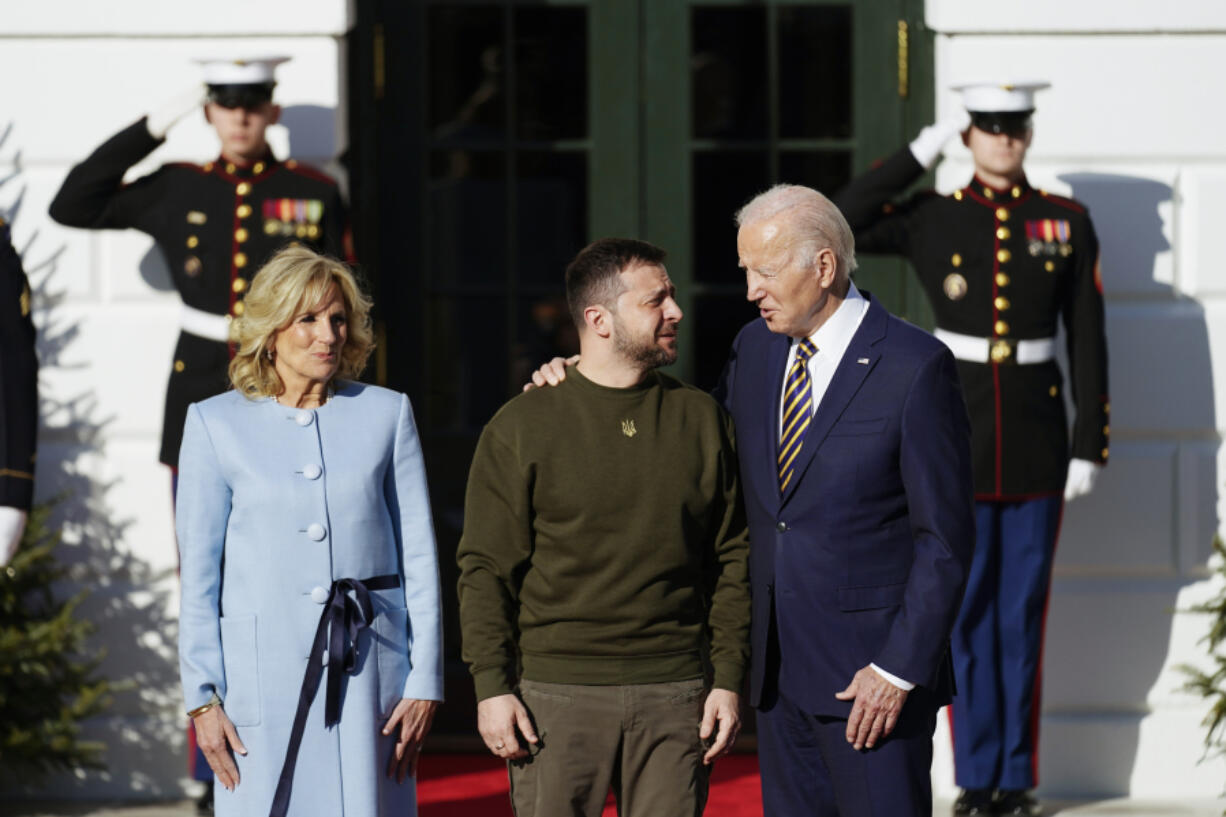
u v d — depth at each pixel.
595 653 9.91
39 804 15.30
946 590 9.69
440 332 16.50
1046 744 15.46
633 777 10.06
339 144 15.39
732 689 10.08
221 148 15.21
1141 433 15.52
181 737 15.43
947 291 14.45
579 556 9.88
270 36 15.32
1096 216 15.45
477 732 16.45
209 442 9.83
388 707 9.91
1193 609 15.05
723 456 10.20
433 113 16.31
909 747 9.99
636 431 9.97
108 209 14.52
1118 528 15.48
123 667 15.43
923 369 9.94
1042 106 15.41
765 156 16.33
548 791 9.95
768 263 9.93
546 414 10.03
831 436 9.99
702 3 16.23
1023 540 14.56
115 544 15.42
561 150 16.38
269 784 9.63
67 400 15.39
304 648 9.67
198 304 14.39
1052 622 15.47
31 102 15.33
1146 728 15.45
